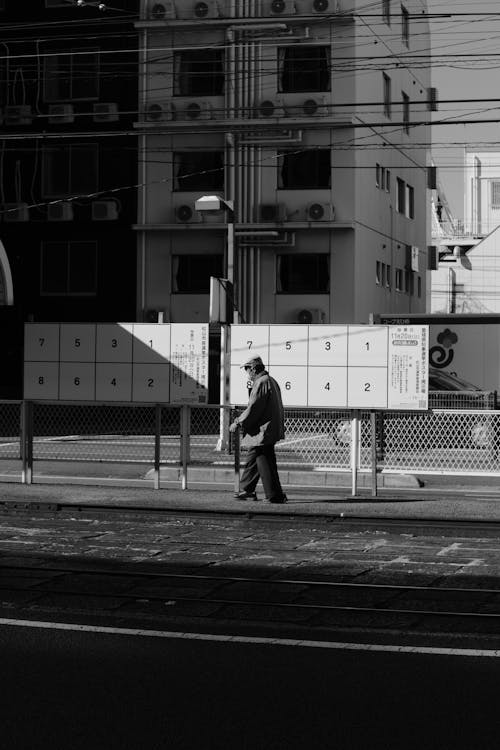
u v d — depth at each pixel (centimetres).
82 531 1467
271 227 4706
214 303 2839
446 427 2095
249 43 4738
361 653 830
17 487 1912
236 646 850
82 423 2419
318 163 4719
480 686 740
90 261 4916
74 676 760
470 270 7412
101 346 1931
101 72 4891
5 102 4975
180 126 4772
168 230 4831
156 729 647
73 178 4922
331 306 4706
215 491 1883
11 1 4962
